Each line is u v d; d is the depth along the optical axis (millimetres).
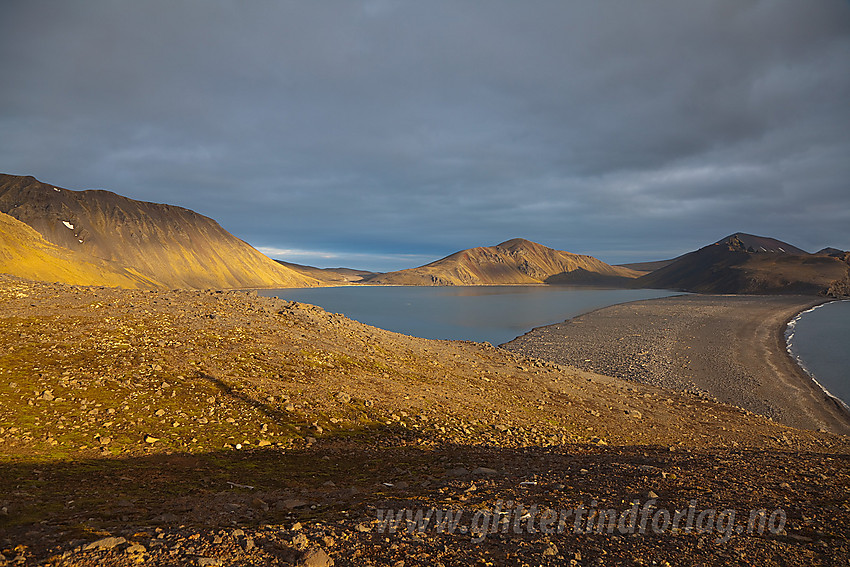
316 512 9695
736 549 7582
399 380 30547
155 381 20703
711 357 74812
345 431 20219
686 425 32875
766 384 57906
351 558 6766
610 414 32812
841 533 8344
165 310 32312
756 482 12562
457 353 45125
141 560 6031
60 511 8562
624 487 12039
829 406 49344
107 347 23375
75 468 12164
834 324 133625
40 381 18328
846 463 16266
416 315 152750
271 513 9570
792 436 33000
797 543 7879
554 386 38594
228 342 28438
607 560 7070
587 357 72375
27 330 23719
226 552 6594
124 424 16391
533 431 25375
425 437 21172
